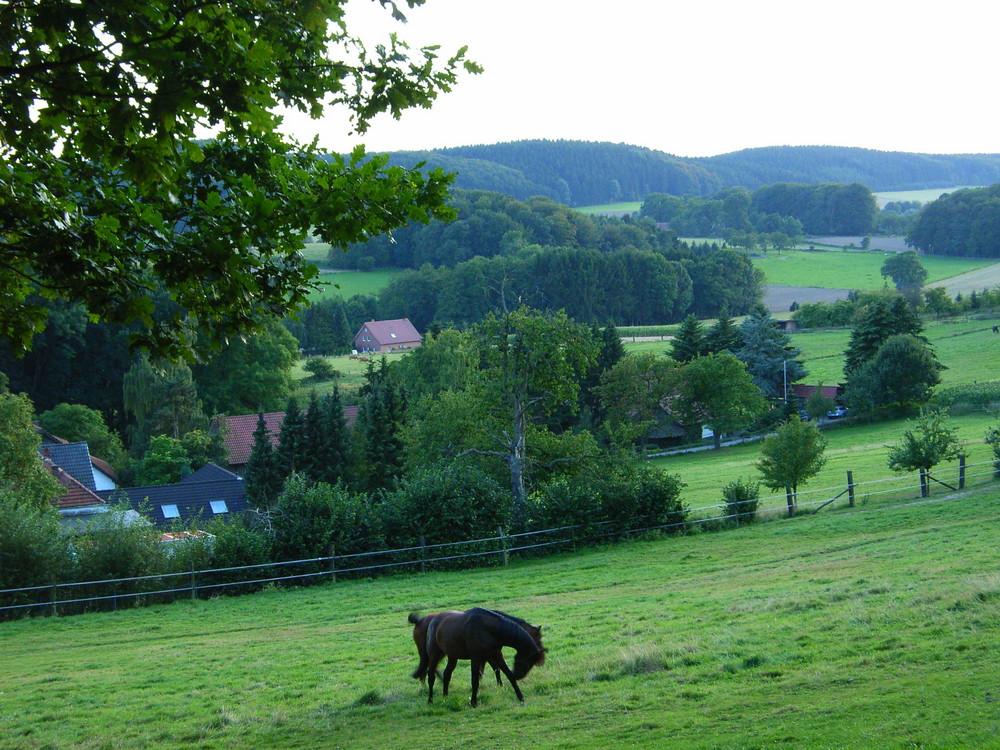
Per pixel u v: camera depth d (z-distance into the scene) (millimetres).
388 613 23297
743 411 81438
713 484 53656
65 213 7516
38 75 6422
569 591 24516
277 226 7816
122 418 89562
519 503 35281
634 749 9172
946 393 79938
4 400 40875
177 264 7586
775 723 9430
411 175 8492
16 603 26781
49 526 28125
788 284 194250
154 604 28328
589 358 39594
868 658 11562
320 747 10797
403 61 8695
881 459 55031
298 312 8969
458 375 74250
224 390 86562
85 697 15008
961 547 22453
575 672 13172
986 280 173500
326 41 8508
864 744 8219
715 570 25656
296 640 19891
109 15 5996
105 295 7605
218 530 31328
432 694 12570
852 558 24125
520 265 145750
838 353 120000
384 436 57719
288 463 56312
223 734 11859
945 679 10078
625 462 37281
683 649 13625
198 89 6297
